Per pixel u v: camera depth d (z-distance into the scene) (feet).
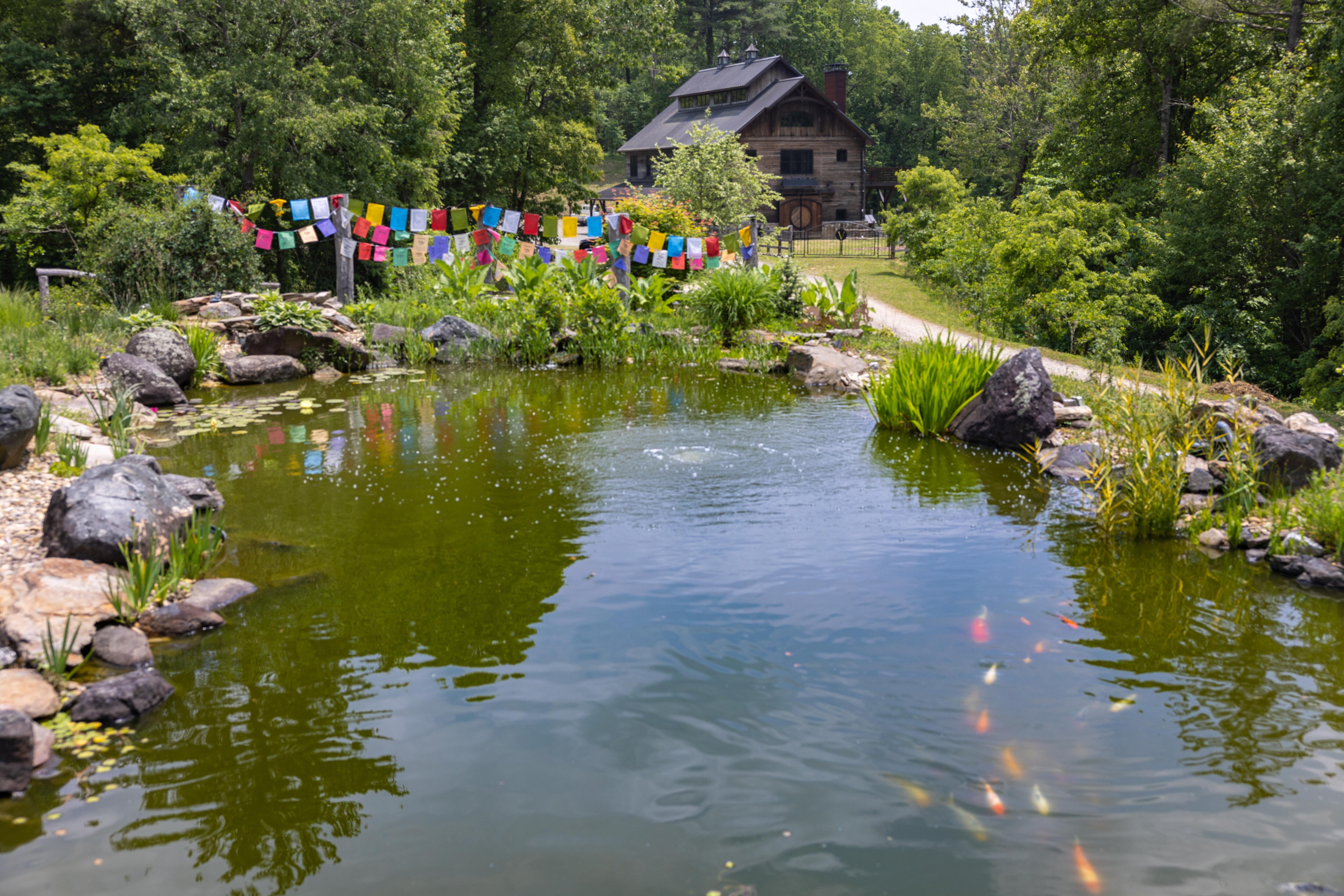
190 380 43.19
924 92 261.24
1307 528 22.35
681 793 12.52
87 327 45.09
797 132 170.50
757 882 10.73
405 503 25.88
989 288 70.44
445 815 12.09
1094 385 39.60
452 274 60.08
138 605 18.22
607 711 14.71
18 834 11.82
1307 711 14.61
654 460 30.32
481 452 31.50
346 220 58.59
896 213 125.80
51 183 60.95
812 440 33.01
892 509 25.16
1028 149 154.92
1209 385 39.06
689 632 17.54
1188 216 80.89
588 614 18.42
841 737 13.89
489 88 131.13
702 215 90.84
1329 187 73.46
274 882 10.83
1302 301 76.95
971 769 13.01
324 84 82.28
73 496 20.59
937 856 11.16
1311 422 28.45
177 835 11.79
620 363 50.67
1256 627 17.84
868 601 18.95
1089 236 82.58
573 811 12.14
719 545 22.33
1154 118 109.29
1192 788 12.53
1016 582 20.08
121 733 14.32
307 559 21.74
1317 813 11.96
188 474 28.68
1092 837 11.51
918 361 35.53
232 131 81.51
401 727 14.33
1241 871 10.83
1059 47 113.70
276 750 13.74
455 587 19.90
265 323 47.32
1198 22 94.73
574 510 25.11
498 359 51.29
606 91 203.41
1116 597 19.33
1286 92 78.07
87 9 92.79
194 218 56.29
